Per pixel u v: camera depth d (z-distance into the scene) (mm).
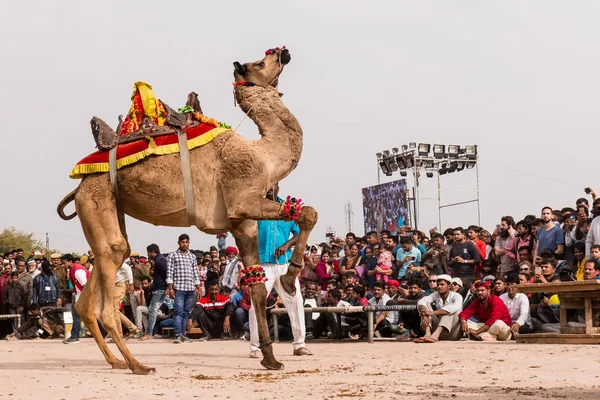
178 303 17359
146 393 7277
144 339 19047
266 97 9938
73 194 10133
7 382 8273
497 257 17609
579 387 7121
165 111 9742
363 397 6703
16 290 22172
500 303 14602
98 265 9492
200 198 9469
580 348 11469
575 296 13102
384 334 16656
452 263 17594
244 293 18250
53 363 11141
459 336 14945
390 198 27406
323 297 18750
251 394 7102
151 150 9391
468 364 9438
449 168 27703
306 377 8516
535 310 15281
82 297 9883
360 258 19719
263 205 9344
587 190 17312
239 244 9688
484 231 19297
